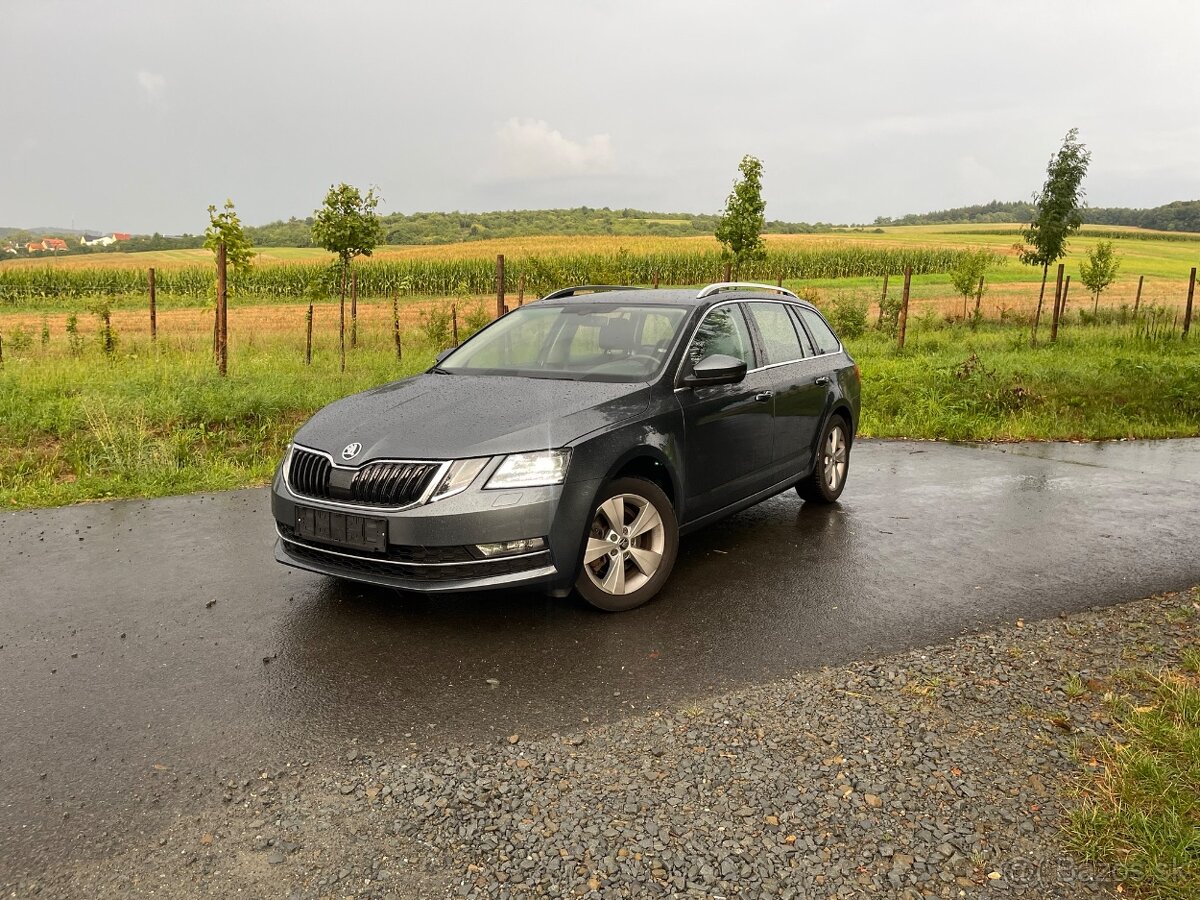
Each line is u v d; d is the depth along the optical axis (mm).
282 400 10219
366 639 3936
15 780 2795
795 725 3113
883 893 2232
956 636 3941
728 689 3414
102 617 4207
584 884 2273
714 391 4898
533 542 3816
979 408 10891
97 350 16375
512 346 5168
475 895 2236
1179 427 10141
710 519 5008
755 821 2543
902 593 4547
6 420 9117
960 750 2924
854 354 17438
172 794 2715
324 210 18344
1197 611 4199
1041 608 4297
